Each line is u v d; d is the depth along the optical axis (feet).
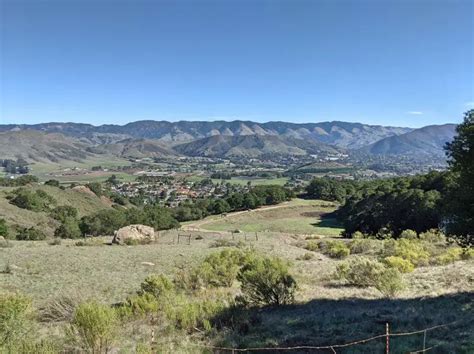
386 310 51.65
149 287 62.13
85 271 88.07
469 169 50.03
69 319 49.34
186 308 48.42
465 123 50.60
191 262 102.37
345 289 71.67
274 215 377.71
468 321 43.16
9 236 230.07
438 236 153.28
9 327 32.30
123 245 152.25
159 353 35.94
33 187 421.18
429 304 54.75
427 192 208.44
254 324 47.03
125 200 538.47
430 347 34.88
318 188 472.03
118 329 40.37
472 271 76.28
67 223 258.78
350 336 40.45
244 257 93.40
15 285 69.41
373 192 291.17
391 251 115.85
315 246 150.82
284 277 59.47
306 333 42.45
